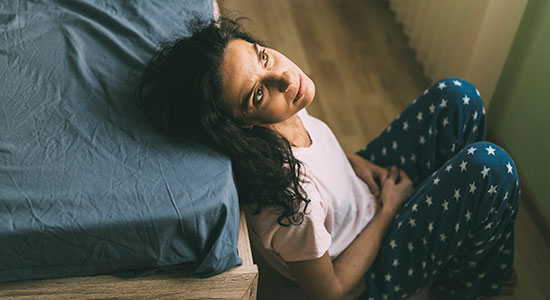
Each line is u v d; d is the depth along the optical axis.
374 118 2.01
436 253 1.15
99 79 1.06
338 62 2.27
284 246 1.01
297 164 0.98
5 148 0.91
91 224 0.83
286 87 0.93
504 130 1.84
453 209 1.08
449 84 1.19
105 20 1.19
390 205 1.22
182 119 0.96
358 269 1.13
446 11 1.93
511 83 1.79
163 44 1.08
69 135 0.94
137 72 1.08
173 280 0.92
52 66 1.08
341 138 1.92
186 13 1.26
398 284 1.21
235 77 0.91
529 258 1.55
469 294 1.33
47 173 0.88
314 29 2.46
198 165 0.92
